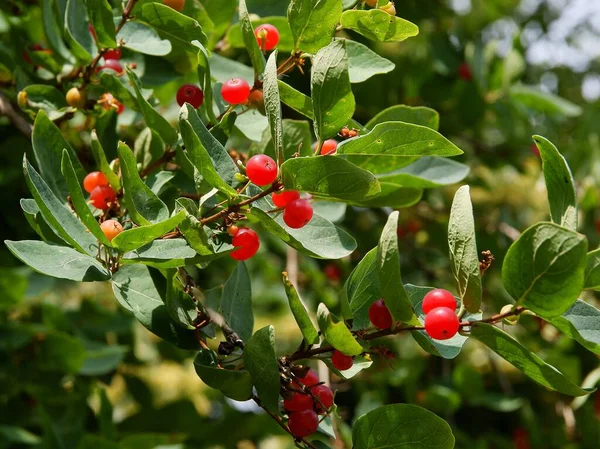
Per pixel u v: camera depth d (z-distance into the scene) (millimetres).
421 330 301
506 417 736
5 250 625
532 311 283
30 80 435
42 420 549
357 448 309
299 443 309
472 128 698
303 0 313
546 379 290
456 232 286
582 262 266
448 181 394
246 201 294
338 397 734
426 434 302
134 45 377
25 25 508
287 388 309
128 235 288
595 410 690
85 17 397
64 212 311
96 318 667
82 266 303
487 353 757
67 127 447
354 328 313
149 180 353
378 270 288
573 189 283
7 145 584
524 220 836
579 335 282
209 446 688
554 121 799
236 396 305
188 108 293
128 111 432
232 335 324
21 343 577
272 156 360
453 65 682
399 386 717
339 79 281
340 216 390
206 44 364
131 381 738
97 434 629
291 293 297
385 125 291
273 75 281
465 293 287
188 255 302
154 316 320
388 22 317
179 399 705
